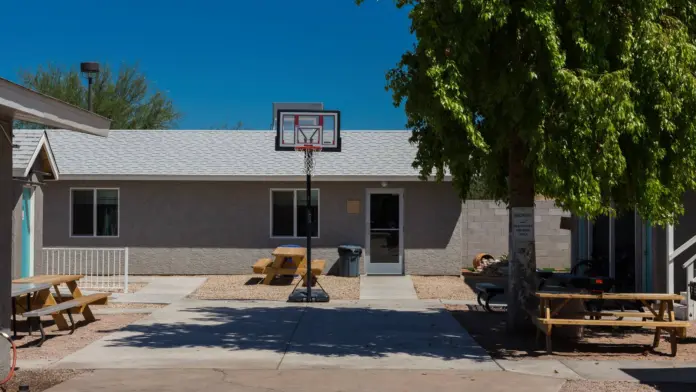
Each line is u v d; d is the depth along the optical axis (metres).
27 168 14.52
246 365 9.01
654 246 13.20
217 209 20.98
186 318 13.02
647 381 8.22
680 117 9.39
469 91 9.41
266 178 20.56
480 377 8.40
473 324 12.51
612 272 15.02
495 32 9.64
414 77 9.76
